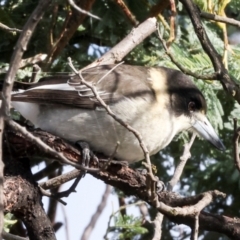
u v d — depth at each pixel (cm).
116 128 958
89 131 960
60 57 1286
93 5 1232
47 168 1168
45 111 981
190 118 1086
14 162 871
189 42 1290
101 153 984
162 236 1452
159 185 938
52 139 899
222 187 1414
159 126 1002
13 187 842
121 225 1196
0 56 1274
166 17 1298
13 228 1302
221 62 944
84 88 977
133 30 1093
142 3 1242
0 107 655
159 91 1044
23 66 1135
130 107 981
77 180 916
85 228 1234
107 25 1226
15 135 858
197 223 839
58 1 1148
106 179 932
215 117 1168
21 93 983
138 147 977
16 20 1270
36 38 1267
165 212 846
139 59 1286
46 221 873
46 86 991
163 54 1209
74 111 966
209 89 1173
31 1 1272
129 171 920
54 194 891
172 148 1402
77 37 1330
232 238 903
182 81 1084
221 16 1009
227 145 1370
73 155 925
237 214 1423
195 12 962
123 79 1019
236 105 1191
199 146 1371
